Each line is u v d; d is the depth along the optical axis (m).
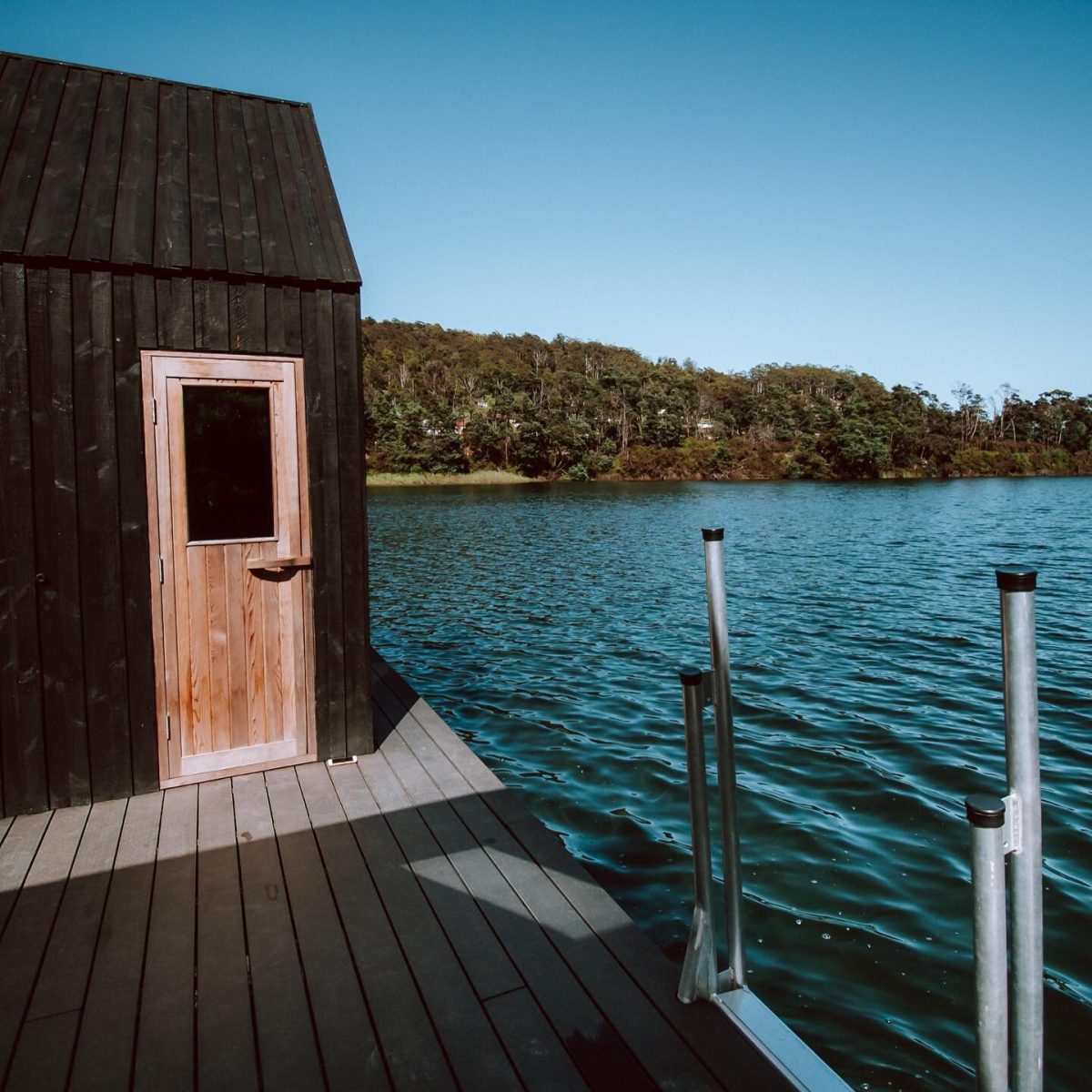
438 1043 2.26
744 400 110.62
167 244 3.98
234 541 4.16
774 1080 2.09
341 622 4.43
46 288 3.73
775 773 5.74
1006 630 1.45
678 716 7.14
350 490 4.41
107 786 3.95
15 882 3.19
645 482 72.38
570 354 138.38
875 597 13.61
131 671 3.98
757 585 15.00
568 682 8.34
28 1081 2.14
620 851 4.62
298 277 4.17
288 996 2.48
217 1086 2.12
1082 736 6.56
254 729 4.27
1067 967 3.47
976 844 1.45
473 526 28.89
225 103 4.99
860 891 4.11
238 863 3.32
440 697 7.84
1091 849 4.57
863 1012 3.19
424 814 3.76
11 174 3.97
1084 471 91.38
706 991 2.40
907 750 6.18
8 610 3.73
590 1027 2.31
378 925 2.86
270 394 4.19
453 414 76.06
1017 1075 1.49
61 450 3.79
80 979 2.58
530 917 2.89
